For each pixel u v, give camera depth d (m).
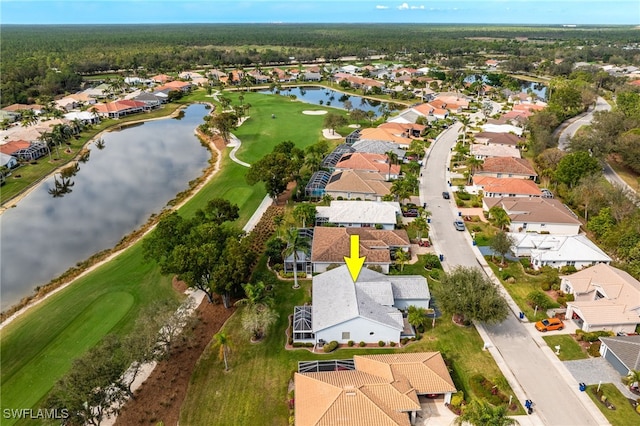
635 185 111.25
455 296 58.09
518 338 58.22
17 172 124.06
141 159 138.12
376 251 73.81
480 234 85.94
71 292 68.75
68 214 99.81
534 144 131.62
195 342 57.88
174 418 47.03
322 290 62.81
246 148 141.00
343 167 116.06
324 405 43.56
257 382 51.28
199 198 104.00
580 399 48.50
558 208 89.31
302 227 85.50
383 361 50.12
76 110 193.75
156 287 69.50
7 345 57.81
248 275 71.75
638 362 49.91
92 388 41.53
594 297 64.44
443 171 121.50
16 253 82.50
